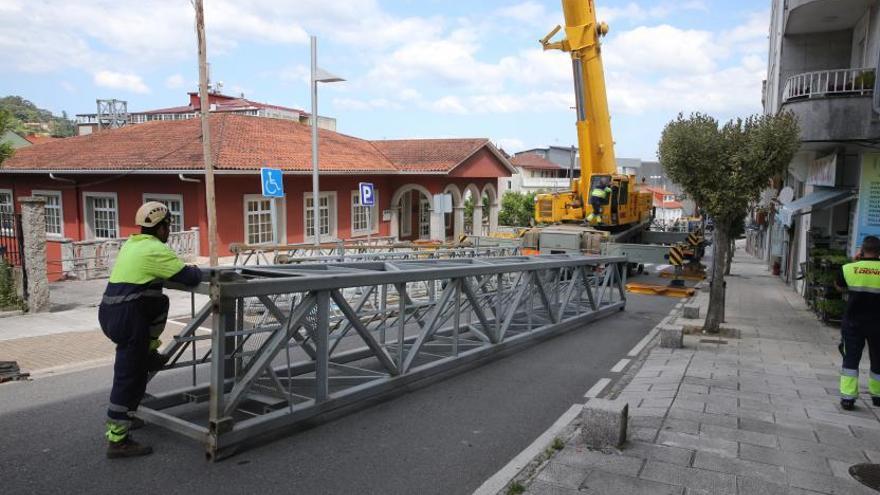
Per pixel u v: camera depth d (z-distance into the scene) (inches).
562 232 711.1
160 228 186.5
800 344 390.3
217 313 178.2
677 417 226.7
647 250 681.0
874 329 240.1
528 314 371.9
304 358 298.7
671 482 168.6
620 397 264.7
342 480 173.8
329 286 209.5
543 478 170.6
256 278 205.5
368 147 1205.1
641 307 564.4
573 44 634.8
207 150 590.6
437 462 189.2
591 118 658.8
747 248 2006.6
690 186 399.2
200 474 173.6
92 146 906.7
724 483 168.2
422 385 277.0
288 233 884.6
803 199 621.9
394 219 1144.2
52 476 169.5
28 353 319.0
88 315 430.0
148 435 200.8
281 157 858.8
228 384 220.2
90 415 221.3
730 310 555.5
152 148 823.1
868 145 486.3
